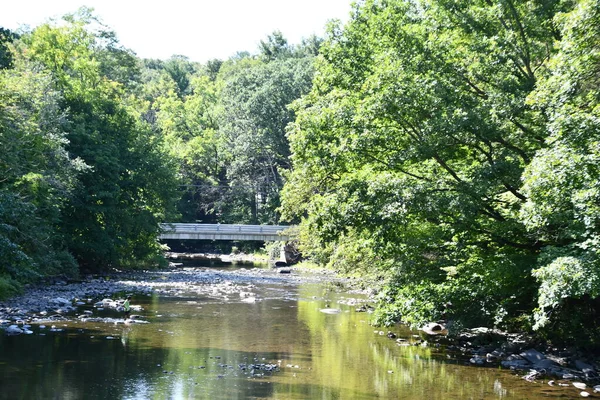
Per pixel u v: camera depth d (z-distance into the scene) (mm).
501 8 21203
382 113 19422
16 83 35875
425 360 18422
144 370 15836
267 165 85062
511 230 19328
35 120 35781
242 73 90562
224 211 89938
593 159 13539
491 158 19672
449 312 20984
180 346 19156
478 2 23078
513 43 21125
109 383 14438
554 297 14711
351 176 21266
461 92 20172
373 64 24812
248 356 18172
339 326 24203
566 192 14578
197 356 17828
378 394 14461
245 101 85000
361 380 15781
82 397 13219
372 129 19797
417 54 20672
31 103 35031
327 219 19734
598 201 14117
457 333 21141
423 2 24000
